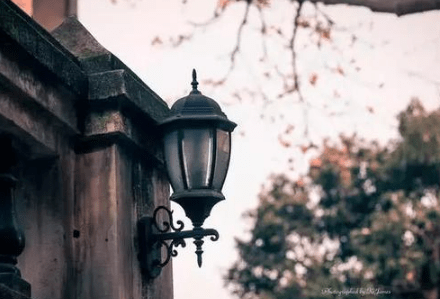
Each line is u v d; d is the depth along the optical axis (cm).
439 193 3694
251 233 4275
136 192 862
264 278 4191
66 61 814
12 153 768
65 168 827
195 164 832
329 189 3966
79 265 818
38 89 785
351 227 3938
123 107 845
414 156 3691
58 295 796
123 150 850
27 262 809
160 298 884
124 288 816
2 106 751
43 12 1139
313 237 4047
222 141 845
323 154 3512
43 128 803
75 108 836
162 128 848
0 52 740
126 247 830
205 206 833
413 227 3675
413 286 3653
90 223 825
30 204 820
